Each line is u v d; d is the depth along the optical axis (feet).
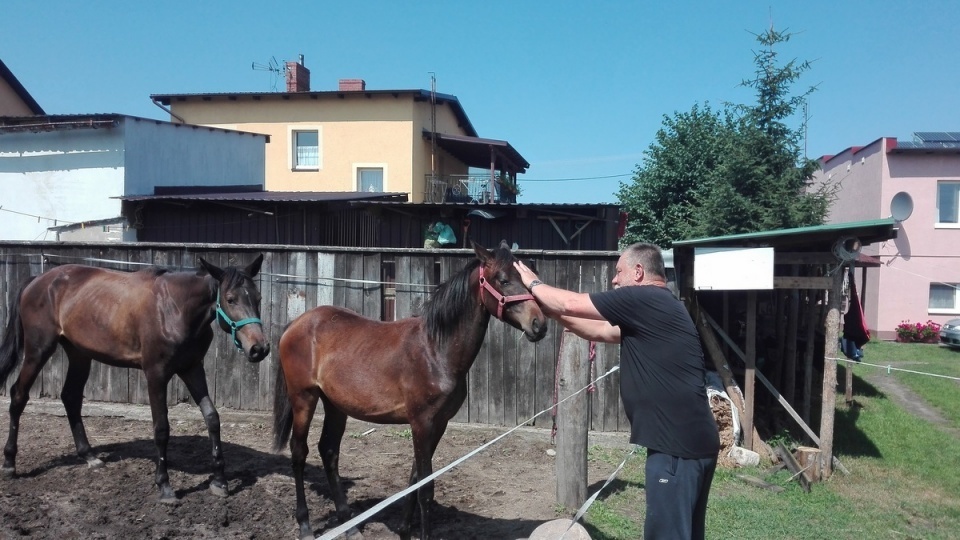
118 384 28.48
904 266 64.59
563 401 18.39
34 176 48.78
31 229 48.83
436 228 48.32
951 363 48.98
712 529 17.88
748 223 48.67
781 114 50.03
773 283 23.86
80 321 19.94
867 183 68.28
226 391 27.89
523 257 25.82
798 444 26.02
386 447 23.98
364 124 81.61
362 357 15.53
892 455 27.43
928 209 64.34
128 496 18.25
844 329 34.86
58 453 22.07
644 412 10.82
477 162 96.73
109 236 46.65
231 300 17.70
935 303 64.95
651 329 10.81
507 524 17.10
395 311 26.89
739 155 49.16
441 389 14.56
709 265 23.90
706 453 10.64
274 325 27.63
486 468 22.00
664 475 10.53
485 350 26.32
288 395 16.94
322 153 82.43
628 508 18.89
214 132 58.39
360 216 50.03
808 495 21.53
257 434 25.27
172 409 27.84
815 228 22.75
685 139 63.77
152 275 19.67
